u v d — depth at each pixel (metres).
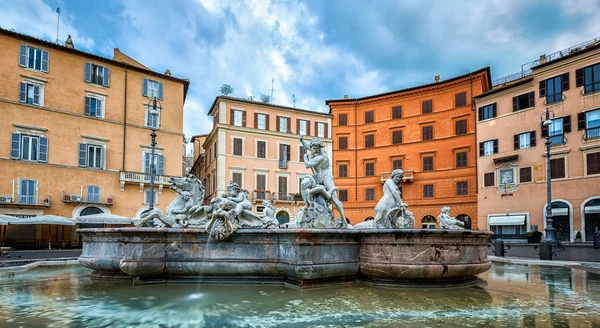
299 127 51.19
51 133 34.25
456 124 47.09
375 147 52.38
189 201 9.06
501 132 39.41
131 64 42.91
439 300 6.20
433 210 47.44
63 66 35.50
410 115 50.59
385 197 9.05
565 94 34.19
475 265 7.64
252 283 7.74
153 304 5.88
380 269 7.49
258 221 8.23
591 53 32.62
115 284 7.79
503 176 38.81
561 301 6.18
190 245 7.88
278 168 48.97
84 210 35.16
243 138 47.59
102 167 36.56
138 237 7.67
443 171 47.31
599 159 31.36
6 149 32.00
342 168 53.34
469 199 44.75
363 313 5.32
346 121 54.19
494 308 5.64
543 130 35.53
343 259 7.62
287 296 6.48
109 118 37.56
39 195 32.94
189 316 5.16
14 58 33.03
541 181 35.25
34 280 8.94
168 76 41.59
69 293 6.84
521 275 10.05
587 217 31.75
